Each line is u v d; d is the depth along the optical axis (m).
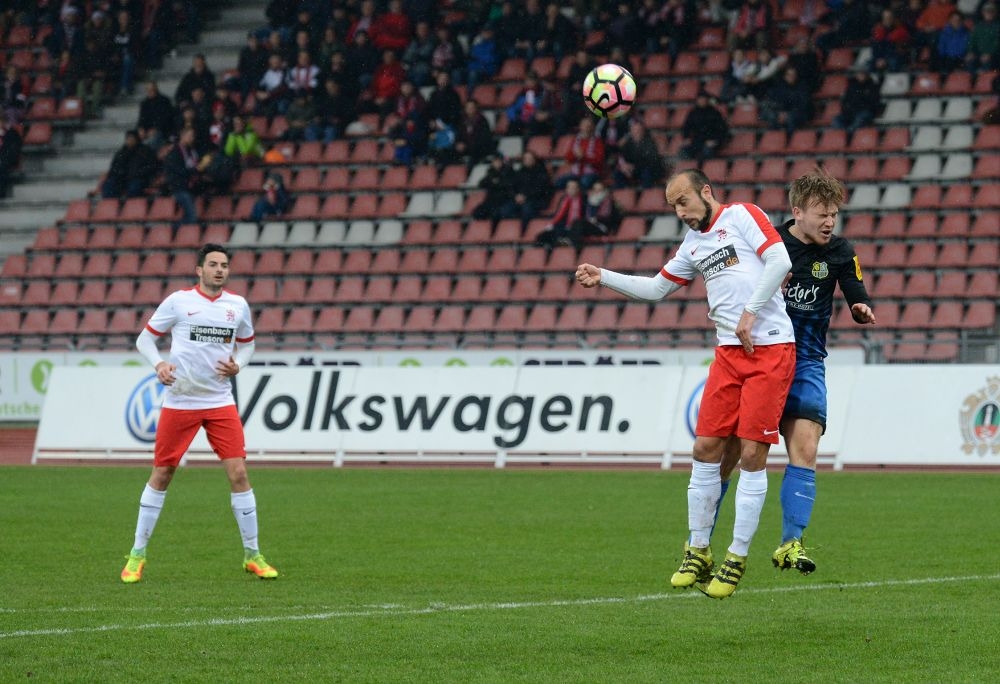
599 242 98.25
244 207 109.62
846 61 107.75
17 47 126.62
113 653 24.97
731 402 27.97
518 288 97.56
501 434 69.81
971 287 90.62
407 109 107.69
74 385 75.62
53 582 34.19
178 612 29.52
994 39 101.88
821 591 32.34
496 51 111.62
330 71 111.75
